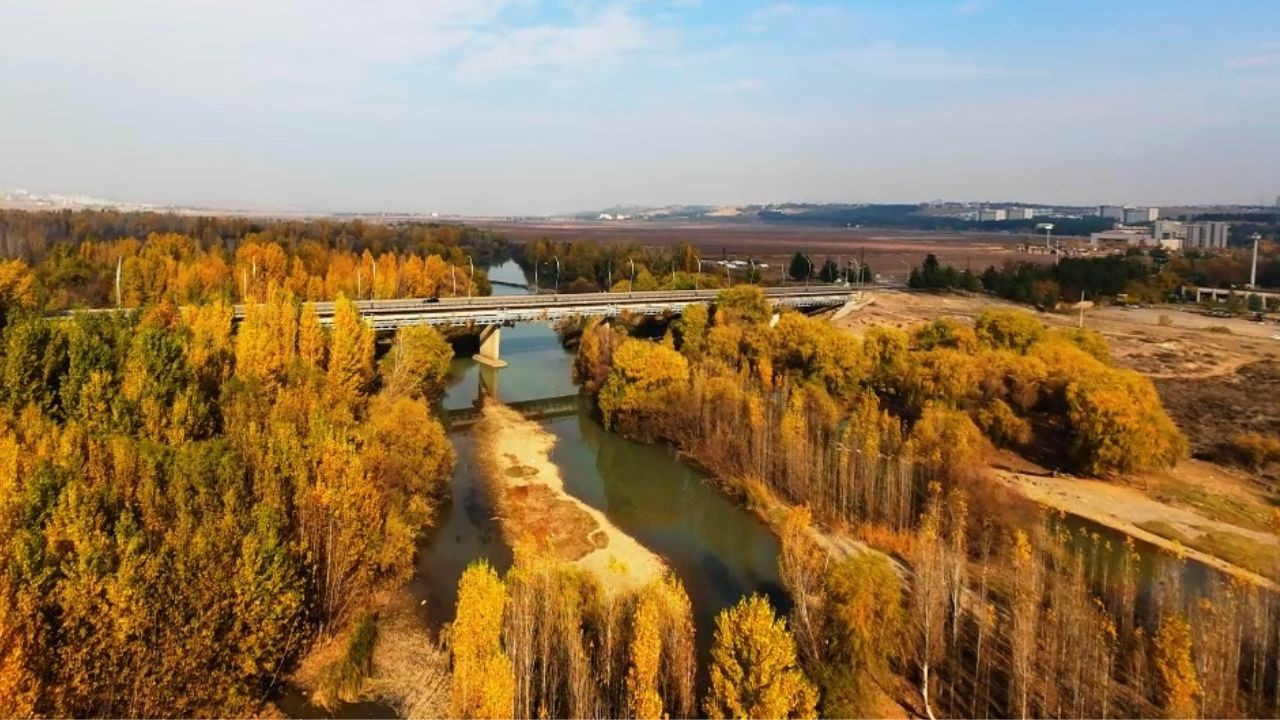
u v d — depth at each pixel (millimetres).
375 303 128125
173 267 131875
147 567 38562
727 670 38406
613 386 99812
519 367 137125
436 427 75062
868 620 44156
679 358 98438
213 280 129750
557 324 145750
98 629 36875
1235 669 42469
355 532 51625
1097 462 81312
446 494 74188
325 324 105188
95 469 48312
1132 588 52312
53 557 38219
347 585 51375
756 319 129625
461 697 38656
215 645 40469
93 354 66125
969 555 61844
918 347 118188
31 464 46375
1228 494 78875
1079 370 91750
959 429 78875
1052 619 44844
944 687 45156
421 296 156625
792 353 109562
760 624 38219
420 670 47594
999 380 94125
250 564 41594
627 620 44969
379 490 60781
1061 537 59844
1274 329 154875
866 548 64312
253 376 73562
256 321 82438
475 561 62375
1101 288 194250
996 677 45719
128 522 41031
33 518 40562
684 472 84625
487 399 114750
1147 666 42469
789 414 78188
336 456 52906
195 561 40719
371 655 48500
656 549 65938
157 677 38188
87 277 129625
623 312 135625
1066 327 149125
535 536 67188
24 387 62438
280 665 44844
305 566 47688
